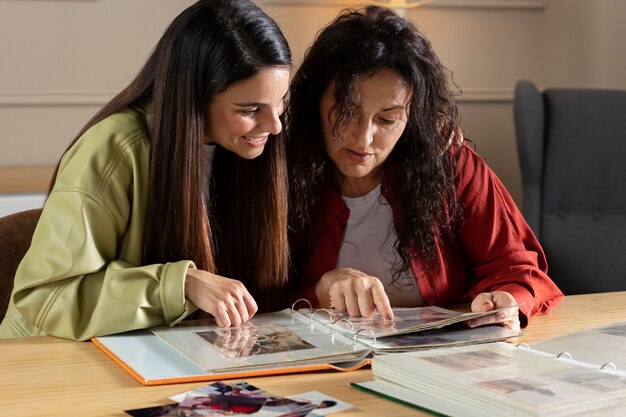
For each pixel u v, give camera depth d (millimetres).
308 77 1872
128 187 1702
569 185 3605
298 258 2006
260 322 1690
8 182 3094
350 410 1235
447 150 1972
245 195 1846
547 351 1499
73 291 1638
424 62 1836
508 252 1978
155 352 1502
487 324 1676
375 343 1517
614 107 3607
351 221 1998
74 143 1749
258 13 1663
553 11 4383
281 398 1264
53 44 3715
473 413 1177
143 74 1759
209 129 1700
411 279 1999
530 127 3625
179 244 1714
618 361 1431
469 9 4277
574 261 3566
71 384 1360
